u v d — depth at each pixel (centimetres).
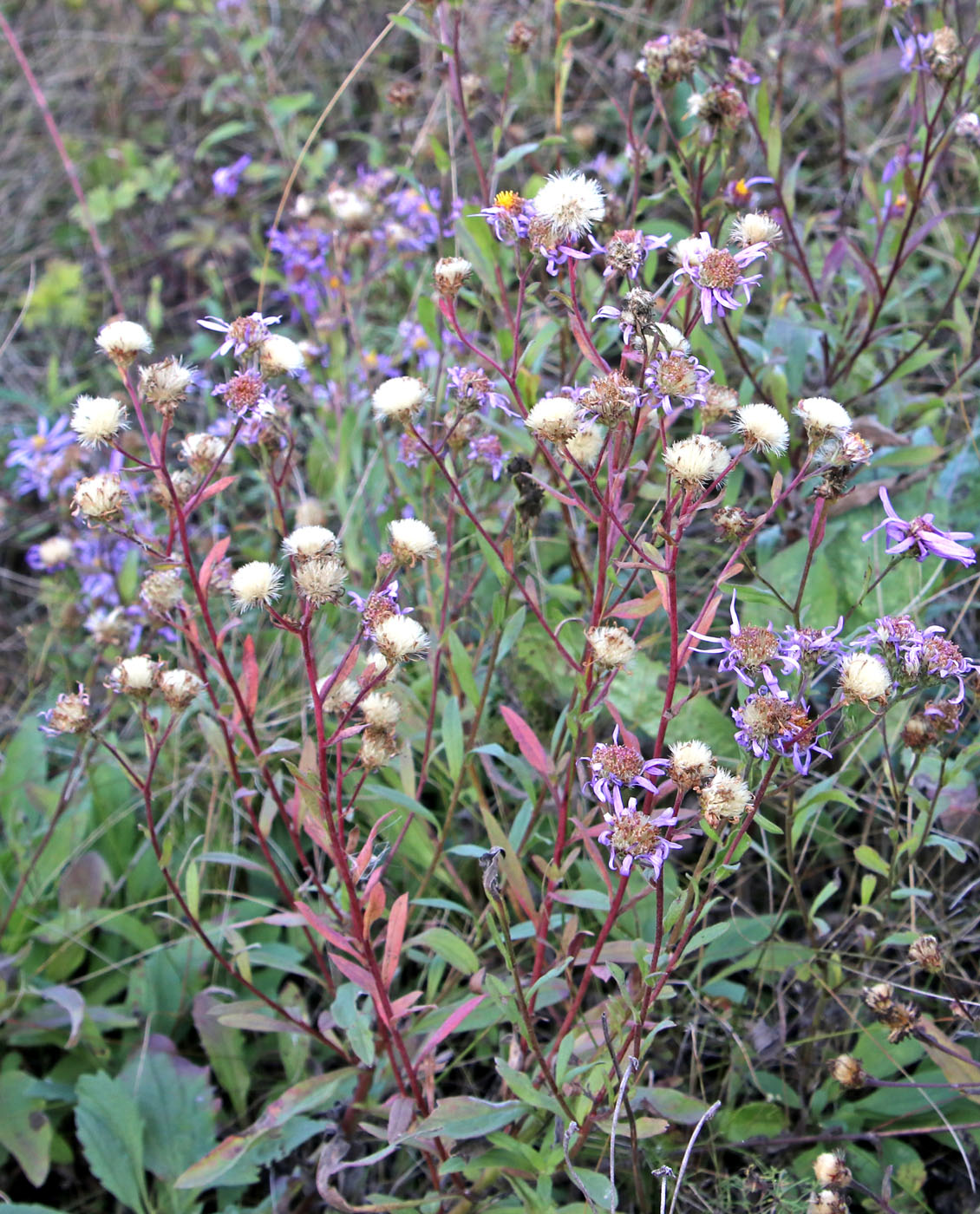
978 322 56
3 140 87
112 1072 46
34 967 47
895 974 43
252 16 80
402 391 37
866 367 55
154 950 46
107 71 88
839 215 60
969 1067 38
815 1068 42
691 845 47
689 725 46
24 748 52
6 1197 42
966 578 49
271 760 49
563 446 34
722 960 45
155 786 52
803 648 34
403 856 46
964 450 53
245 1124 45
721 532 35
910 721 38
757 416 33
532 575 47
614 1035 36
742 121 47
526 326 53
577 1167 38
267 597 34
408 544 35
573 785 43
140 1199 44
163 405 36
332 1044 41
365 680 36
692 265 35
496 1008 40
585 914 43
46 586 59
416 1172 42
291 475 57
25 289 77
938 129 56
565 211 35
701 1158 40
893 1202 39
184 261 76
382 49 82
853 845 46
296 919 39
